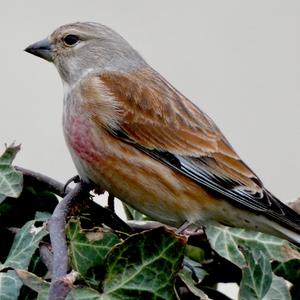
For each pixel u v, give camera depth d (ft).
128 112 21.30
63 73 23.53
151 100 21.75
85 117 21.36
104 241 12.03
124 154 20.80
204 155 21.16
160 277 11.60
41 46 23.95
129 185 20.66
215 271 15.38
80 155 21.06
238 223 20.33
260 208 19.22
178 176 20.80
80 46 23.38
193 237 15.69
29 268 13.24
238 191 20.31
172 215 20.94
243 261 14.82
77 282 11.59
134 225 15.62
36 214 14.28
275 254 15.67
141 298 11.57
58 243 11.87
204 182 20.72
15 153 14.48
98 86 21.97
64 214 13.47
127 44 23.61
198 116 21.97
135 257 11.60
